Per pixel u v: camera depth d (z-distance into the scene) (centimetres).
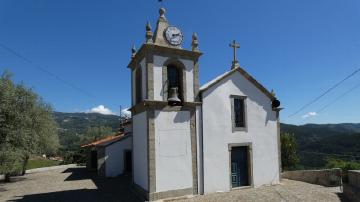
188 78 1500
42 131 2323
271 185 1698
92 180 2134
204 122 1514
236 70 1664
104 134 4953
